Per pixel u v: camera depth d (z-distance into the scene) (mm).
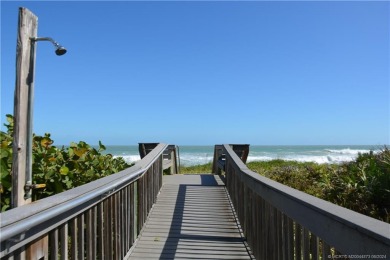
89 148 5191
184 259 4266
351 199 5582
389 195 5254
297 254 2584
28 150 2902
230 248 4668
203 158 45438
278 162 14148
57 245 2381
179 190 8359
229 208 6730
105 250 3404
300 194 2604
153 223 5770
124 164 6672
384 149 7461
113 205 3730
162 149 7258
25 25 2891
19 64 2861
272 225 3332
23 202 2854
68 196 2369
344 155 50969
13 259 1872
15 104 2850
